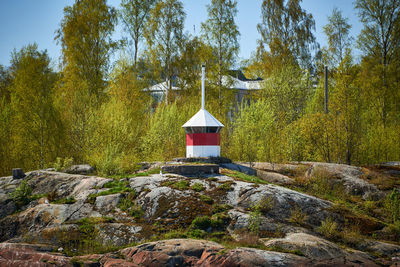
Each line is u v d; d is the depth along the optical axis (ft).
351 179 53.47
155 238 31.71
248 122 73.00
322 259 27.58
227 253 26.94
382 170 58.75
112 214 36.91
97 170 54.90
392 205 43.47
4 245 30.76
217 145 55.72
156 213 36.55
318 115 70.79
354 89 71.87
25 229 35.83
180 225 34.24
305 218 36.14
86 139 65.41
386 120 92.48
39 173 48.44
